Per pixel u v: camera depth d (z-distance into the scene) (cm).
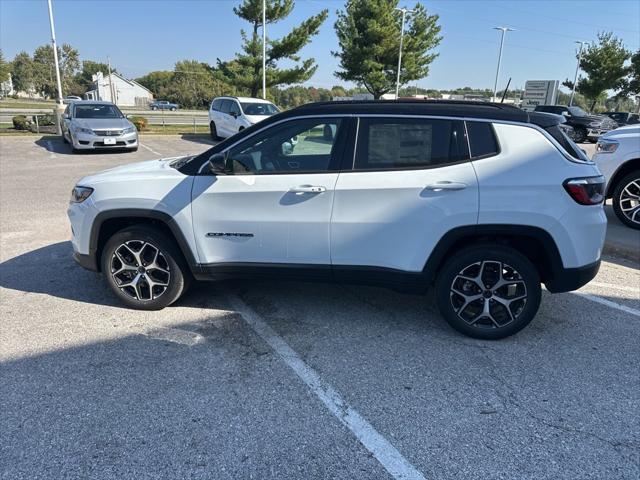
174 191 394
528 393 316
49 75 10175
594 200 358
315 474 247
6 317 412
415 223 364
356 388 319
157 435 273
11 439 268
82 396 306
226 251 398
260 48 3278
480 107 372
